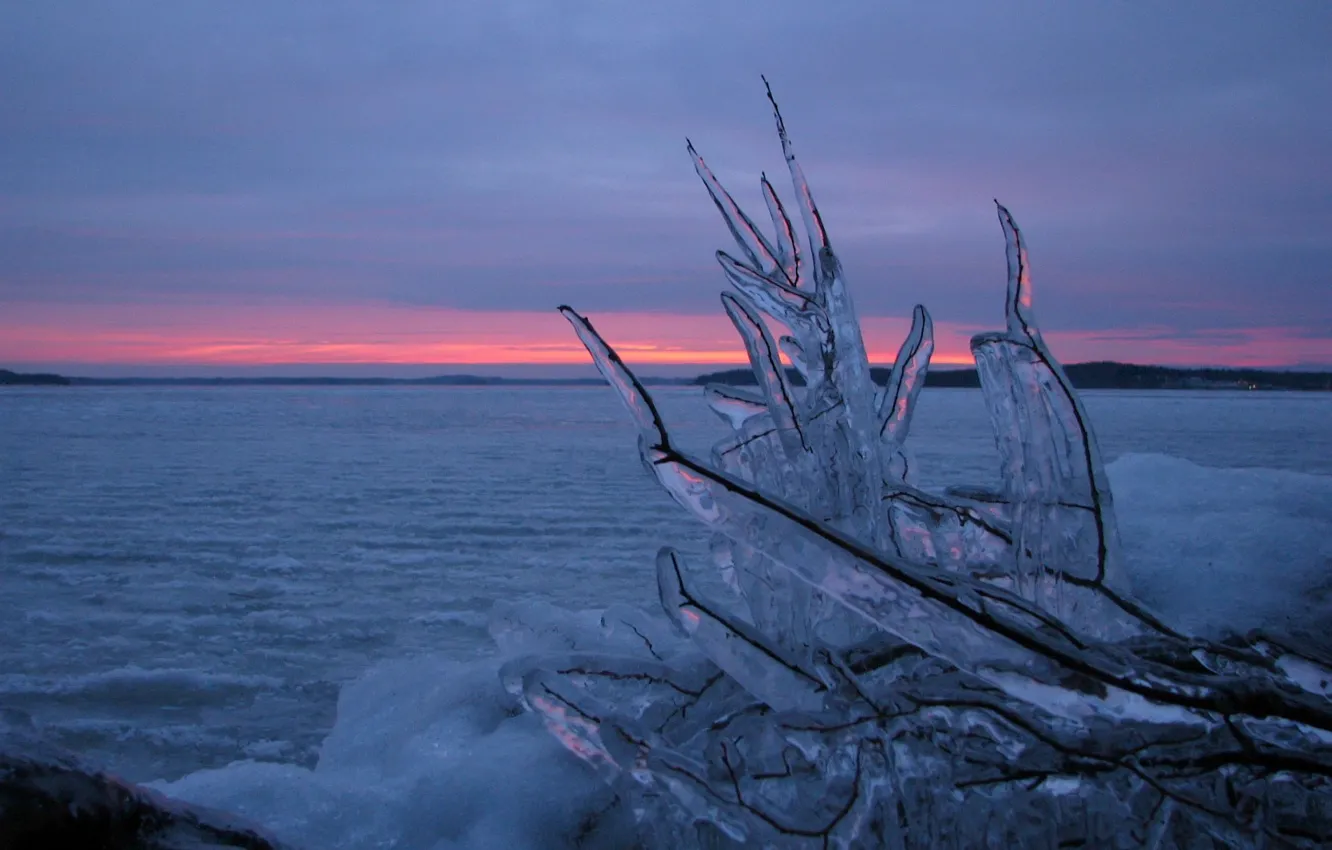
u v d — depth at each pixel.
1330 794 1.19
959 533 1.73
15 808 1.00
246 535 8.30
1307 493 2.76
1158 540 2.48
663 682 1.57
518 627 2.20
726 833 1.29
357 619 5.17
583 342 1.12
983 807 1.26
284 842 1.31
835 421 1.52
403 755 1.80
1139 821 1.22
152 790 1.21
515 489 12.16
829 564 1.09
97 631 4.90
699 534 8.34
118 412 44.50
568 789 1.59
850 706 1.30
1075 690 1.12
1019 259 1.57
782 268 1.70
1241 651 1.32
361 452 19.02
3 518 9.36
